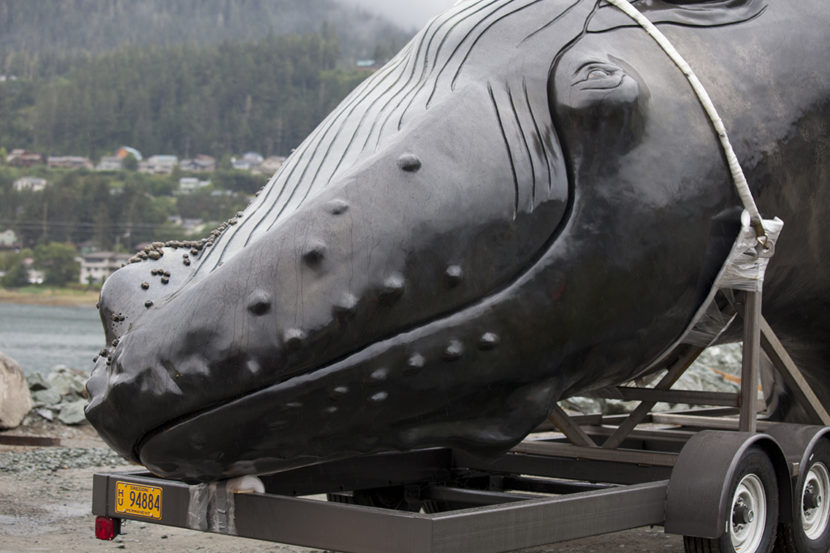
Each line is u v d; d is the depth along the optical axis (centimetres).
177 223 15612
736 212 510
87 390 442
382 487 601
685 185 486
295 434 428
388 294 420
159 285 450
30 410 1158
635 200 469
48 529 635
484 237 440
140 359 417
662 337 505
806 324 641
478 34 496
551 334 457
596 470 583
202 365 411
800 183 557
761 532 509
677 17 541
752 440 495
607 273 464
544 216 456
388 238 425
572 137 469
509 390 460
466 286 436
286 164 489
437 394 441
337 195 431
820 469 556
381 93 500
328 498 619
